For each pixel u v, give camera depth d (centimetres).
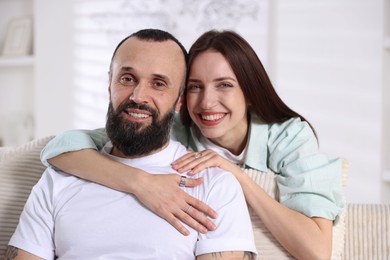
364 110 265
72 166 139
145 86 134
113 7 315
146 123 135
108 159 139
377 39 260
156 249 126
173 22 304
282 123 164
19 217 151
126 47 137
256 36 287
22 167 155
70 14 321
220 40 153
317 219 138
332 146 272
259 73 157
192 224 126
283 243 136
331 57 270
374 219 148
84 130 155
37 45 321
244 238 126
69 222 131
